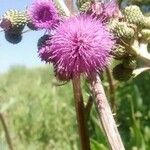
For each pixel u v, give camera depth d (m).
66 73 0.09
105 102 0.09
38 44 0.09
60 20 0.09
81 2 0.10
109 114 0.09
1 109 0.21
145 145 0.23
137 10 0.11
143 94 0.35
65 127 0.32
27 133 0.31
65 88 0.38
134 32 0.10
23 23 0.10
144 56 0.10
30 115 0.32
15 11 0.10
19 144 0.29
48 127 0.32
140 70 0.11
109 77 0.12
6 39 0.10
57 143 0.30
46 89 0.36
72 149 0.28
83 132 0.10
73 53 0.09
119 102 0.32
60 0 0.10
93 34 0.09
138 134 0.23
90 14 0.10
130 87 0.32
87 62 0.09
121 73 0.11
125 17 0.10
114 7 0.10
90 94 0.10
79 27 0.09
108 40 0.09
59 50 0.09
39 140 0.32
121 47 0.10
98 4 0.10
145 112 0.32
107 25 0.10
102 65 0.09
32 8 0.10
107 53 0.09
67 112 0.33
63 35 0.09
